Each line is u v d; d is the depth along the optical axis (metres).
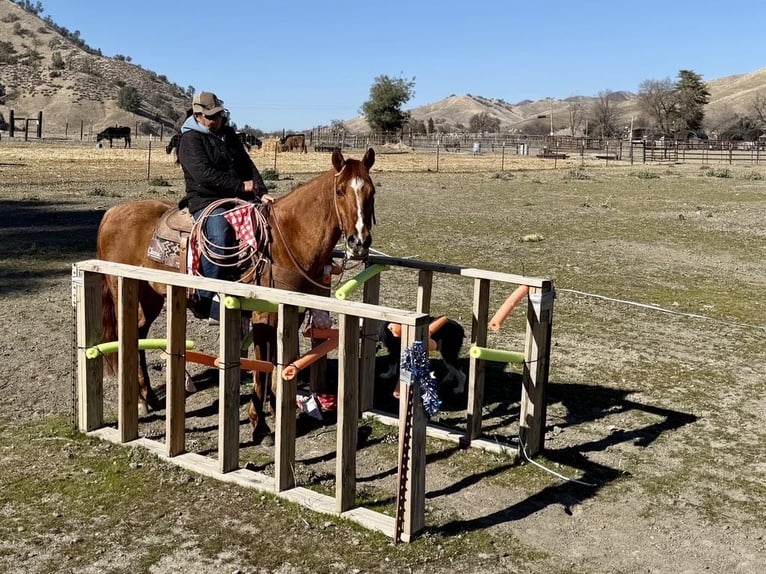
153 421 7.07
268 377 7.09
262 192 6.78
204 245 6.46
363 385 7.25
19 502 5.41
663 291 13.11
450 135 85.94
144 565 4.65
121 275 6.15
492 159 53.16
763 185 33.88
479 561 4.80
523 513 5.48
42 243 15.80
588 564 4.83
